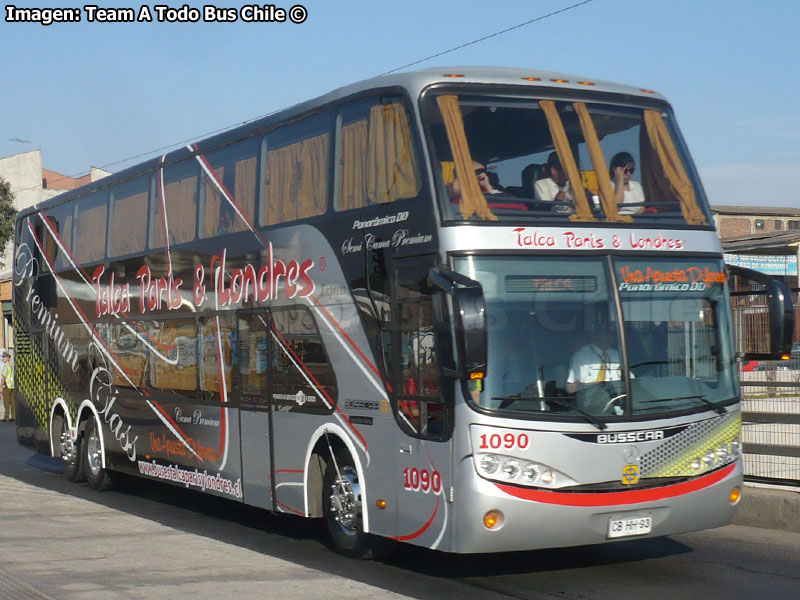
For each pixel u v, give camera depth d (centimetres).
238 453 1139
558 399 811
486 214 830
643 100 937
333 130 987
